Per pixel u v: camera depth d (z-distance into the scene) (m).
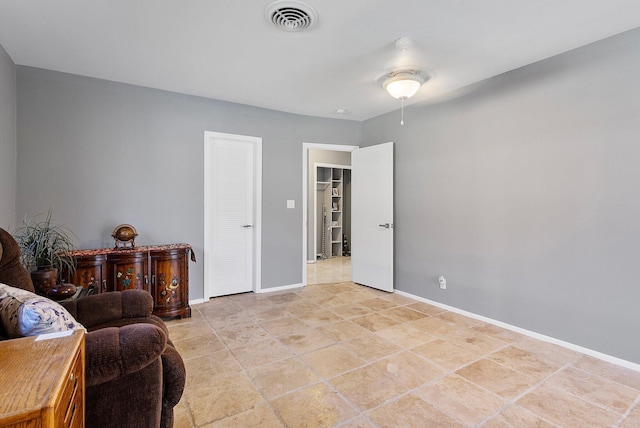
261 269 4.22
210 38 2.41
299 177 4.46
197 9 2.05
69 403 0.80
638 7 2.02
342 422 1.73
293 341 2.73
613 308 2.39
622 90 2.33
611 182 2.39
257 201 4.18
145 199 3.45
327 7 2.02
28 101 2.92
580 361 2.41
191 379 2.13
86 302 1.86
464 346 2.66
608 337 2.42
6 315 1.09
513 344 2.70
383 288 4.29
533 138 2.83
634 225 2.29
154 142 3.48
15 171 2.86
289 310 3.52
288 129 4.35
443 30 2.29
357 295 4.12
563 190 2.65
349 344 2.68
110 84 3.26
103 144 3.24
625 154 2.33
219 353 2.50
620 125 2.35
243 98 3.78
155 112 3.48
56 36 2.39
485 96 3.19
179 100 3.61
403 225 4.11
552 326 2.73
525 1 1.96
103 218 3.25
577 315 2.58
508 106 3.01
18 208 2.89
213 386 2.06
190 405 1.86
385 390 2.03
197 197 3.73
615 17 2.14
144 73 3.07
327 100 3.85
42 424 0.62
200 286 3.78
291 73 3.06
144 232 3.45
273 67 2.93
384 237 4.27
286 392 2.00
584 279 2.54
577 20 2.17
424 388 2.05
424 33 2.34
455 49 2.58
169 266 3.19
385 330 2.97
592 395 1.99
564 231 2.65
